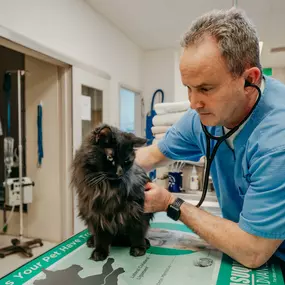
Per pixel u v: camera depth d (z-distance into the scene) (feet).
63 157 8.55
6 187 8.48
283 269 2.75
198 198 5.33
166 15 9.53
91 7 8.93
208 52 2.22
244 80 2.40
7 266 7.50
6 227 9.70
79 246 3.18
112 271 2.55
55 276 2.44
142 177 3.27
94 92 9.45
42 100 8.66
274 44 11.03
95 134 3.33
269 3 8.29
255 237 2.43
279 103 2.59
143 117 13.34
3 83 9.58
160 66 13.16
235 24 2.30
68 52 7.94
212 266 2.64
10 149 8.91
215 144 3.02
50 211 8.92
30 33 6.62
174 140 3.85
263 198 2.36
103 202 3.02
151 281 2.37
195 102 2.46
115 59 10.61
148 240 3.27
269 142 2.40
